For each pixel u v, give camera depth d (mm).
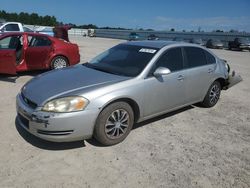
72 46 9734
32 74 9219
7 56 7852
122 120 4316
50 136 3771
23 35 8648
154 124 5207
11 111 5480
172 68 5094
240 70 13477
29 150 4008
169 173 3670
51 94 3895
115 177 3510
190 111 6086
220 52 27750
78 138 3906
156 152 4180
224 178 3646
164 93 4895
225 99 7328
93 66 5074
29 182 3318
